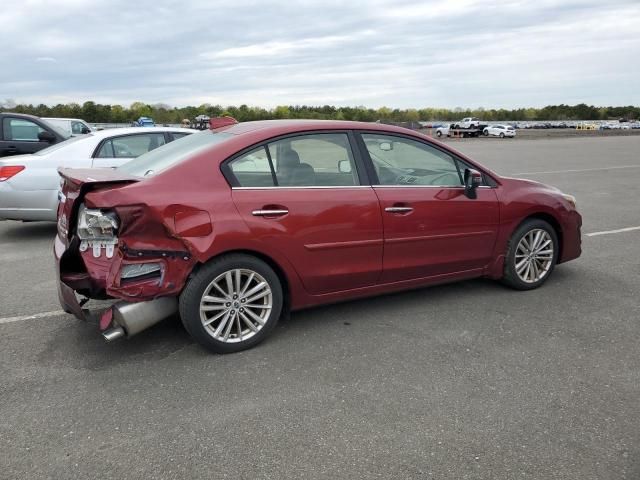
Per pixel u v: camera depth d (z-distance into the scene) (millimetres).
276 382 3373
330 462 2594
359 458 2621
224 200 3609
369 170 4211
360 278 4188
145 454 2660
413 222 4309
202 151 3756
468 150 29047
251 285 3848
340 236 4004
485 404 3102
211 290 3684
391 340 4000
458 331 4160
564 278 5492
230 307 3715
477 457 2623
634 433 2812
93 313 4527
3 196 6867
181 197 3475
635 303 4762
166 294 3490
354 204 4047
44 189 7031
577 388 3283
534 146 33250
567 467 2545
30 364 3617
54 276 5668
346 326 4266
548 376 3438
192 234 3467
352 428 2871
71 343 3953
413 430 2850
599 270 5797
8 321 4367
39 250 6848
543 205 4984
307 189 3928
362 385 3330
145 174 3816
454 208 4508
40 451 2688
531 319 4395
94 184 3461
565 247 5246
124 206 3326
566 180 14227
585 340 3986
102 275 3465
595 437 2777
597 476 2482
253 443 2746
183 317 3600
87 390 3279
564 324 4289
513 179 5051
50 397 3199
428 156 4551
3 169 6871
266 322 3859
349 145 4184
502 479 2467
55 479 2482
